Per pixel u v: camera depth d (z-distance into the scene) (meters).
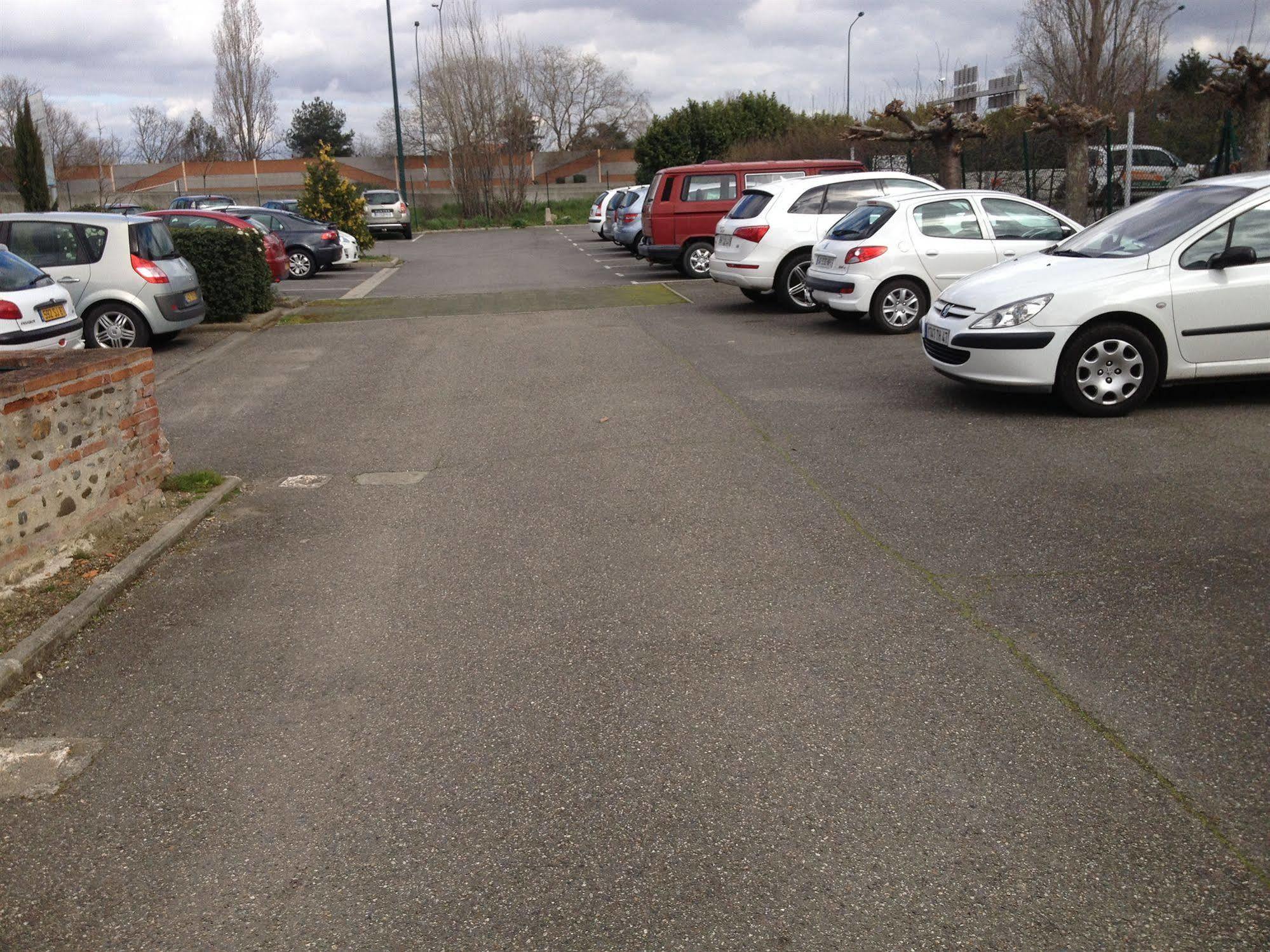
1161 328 7.79
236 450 8.25
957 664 4.17
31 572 5.29
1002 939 2.69
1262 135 14.92
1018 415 8.20
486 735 3.79
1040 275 8.24
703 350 11.99
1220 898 2.81
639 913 2.83
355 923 2.84
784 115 48.34
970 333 8.14
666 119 48.75
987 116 24.30
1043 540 5.48
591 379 10.59
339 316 16.50
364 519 6.39
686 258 20.50
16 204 43.38
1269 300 7.76
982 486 6.45
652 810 3.29
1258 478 6.31
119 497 6.07
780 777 3.45
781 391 9.52
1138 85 26.89
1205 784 3.32
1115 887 2.87
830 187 14.95
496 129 51.34
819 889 2.90
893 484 6.58
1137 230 8.42
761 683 4.09
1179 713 3.74
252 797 3.46
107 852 3.21
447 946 2.74
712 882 2.95
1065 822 3.16
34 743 3.87
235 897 2.97
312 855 3.15
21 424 5.19
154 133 70.88
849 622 4.59
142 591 5.30
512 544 5.82
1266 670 4.01
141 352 6.33
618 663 4.30
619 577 5.26
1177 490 6.16
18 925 2.89
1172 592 4.75
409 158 59.94
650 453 7.62
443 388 10.43
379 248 36.16
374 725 3.89
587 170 65.25
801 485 6.66
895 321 12.47
